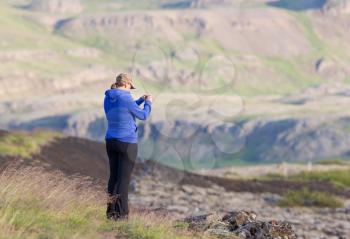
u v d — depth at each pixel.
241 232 33.53
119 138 30.75
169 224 31.86
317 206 82.38
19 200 29.17
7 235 23.58
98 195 34.62
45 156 74.62
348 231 59.50
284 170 166.75
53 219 27.95
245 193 91.81
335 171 145.25
